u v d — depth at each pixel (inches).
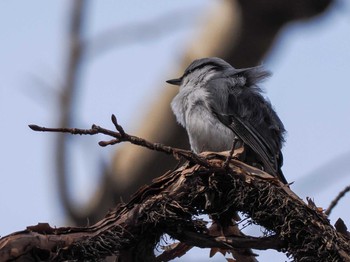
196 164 300.5
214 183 298.7
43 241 275.1
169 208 296.0
